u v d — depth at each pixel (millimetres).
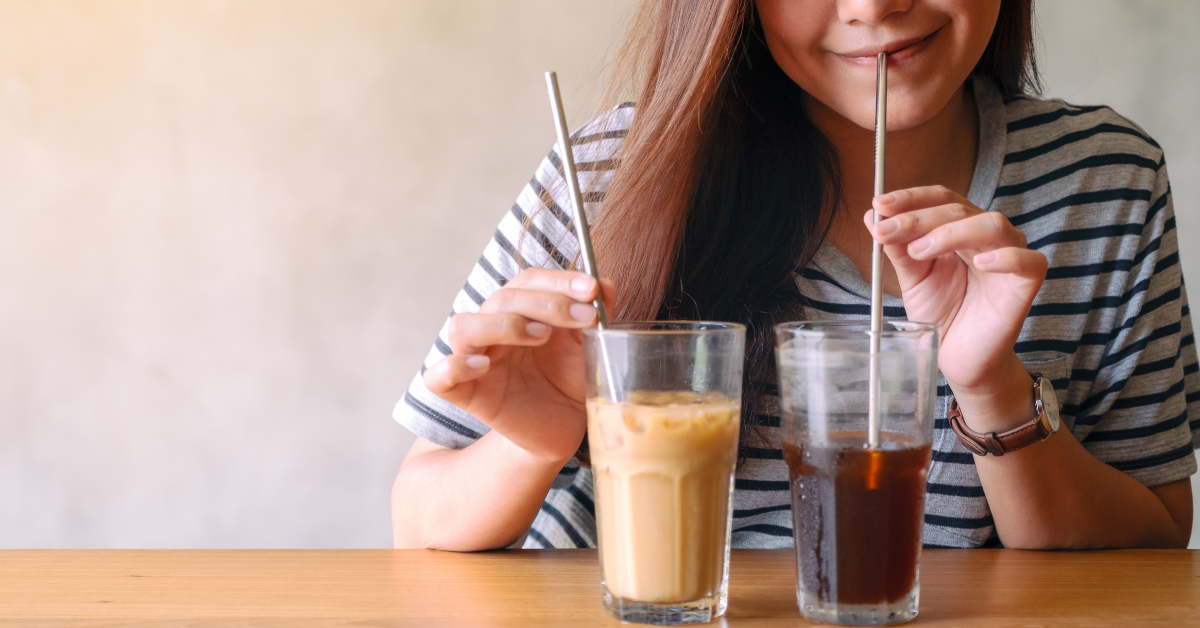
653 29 1203
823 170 1227
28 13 2590
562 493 1336
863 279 1251
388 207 2645
